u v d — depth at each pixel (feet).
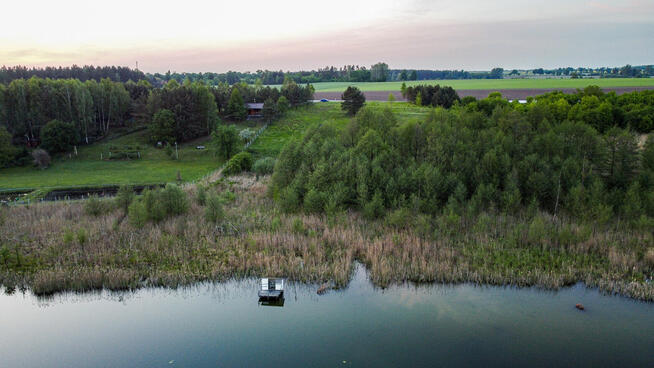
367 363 74.54
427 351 77.71
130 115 380.78
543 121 176.65
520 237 122.62
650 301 93.56
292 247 120.57
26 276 105.81
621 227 129.80
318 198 145.59
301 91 449.48
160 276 105.81
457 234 128.47
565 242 118.83
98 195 197.47
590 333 82.84
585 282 101.91
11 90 295.69
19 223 140.67
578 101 352.49
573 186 140.15
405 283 104.01
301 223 133.39
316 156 165.99
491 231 129.90
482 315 89.56
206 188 191.62
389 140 172.14
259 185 196.54
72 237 122.83
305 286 103.09
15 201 177.58
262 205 161.58
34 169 259.80
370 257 114.11
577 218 134.72
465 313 90.38
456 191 141.90
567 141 162.61
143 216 134.62
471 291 99.86
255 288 102.89
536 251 117.19
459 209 138.82
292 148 171.01
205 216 142.92
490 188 142.82
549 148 158.61
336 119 379.35
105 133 341.62
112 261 112.98
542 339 81.05
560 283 101.35
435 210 141.08
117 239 126.82
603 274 102.68
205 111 337.93
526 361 74.74
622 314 89.30
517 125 171.53
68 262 112.88
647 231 123.03
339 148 170.50
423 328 85.15
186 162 278.67
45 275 102.78
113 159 285.64
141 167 264.31
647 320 86.94
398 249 118.42
